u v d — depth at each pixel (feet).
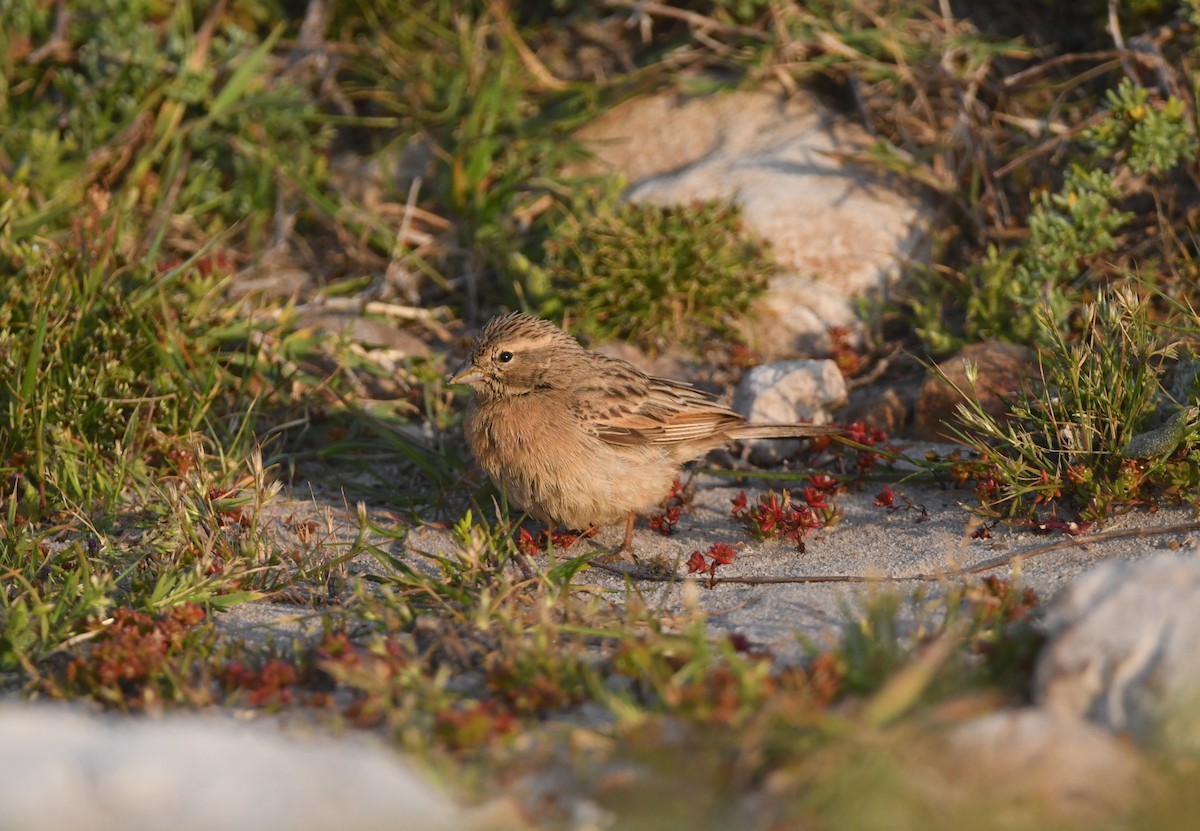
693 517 42.73
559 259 53.42
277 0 65.67
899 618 31.32
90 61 59.52
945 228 53.88
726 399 48.91
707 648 28.48
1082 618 25.53
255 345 48.03
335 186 61.87
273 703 27.89
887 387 48.83
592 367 40.75
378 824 20.38
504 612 30.17
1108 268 48.65
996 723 22.84
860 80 58.49
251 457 40.32
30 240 49.14
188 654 29.60
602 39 64.39
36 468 40.27
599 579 37.96
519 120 60.03
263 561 36.58
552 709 27.17
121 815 20.25
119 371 43.75
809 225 52.90
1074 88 56.85
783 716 23.66
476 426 40.52
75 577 33.14
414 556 39.01
